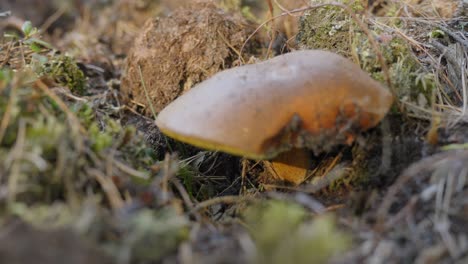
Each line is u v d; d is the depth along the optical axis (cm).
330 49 27
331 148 22
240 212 23
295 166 24
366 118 21
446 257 19
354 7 28
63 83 28
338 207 22
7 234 18
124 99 30
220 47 28
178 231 19
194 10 30
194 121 21
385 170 22
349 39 26
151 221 19
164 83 28
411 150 22
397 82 24
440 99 24
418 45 26
